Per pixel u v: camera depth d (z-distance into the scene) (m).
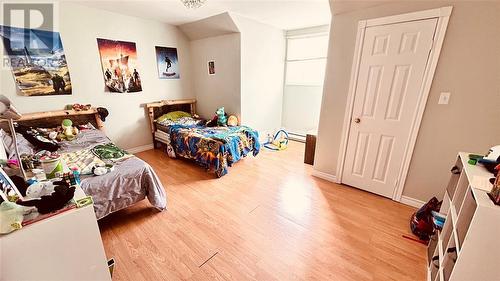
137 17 3.58
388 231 1.96
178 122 3.91
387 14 2.12
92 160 2.09
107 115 3.45
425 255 1.69
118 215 2.17
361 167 2.64
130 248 1.74
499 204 0.92
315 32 4.12
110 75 3.44
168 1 2.85
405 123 2.22
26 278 0.88
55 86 2.96
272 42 4.25
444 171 2.10
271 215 2.19
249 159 3.76
